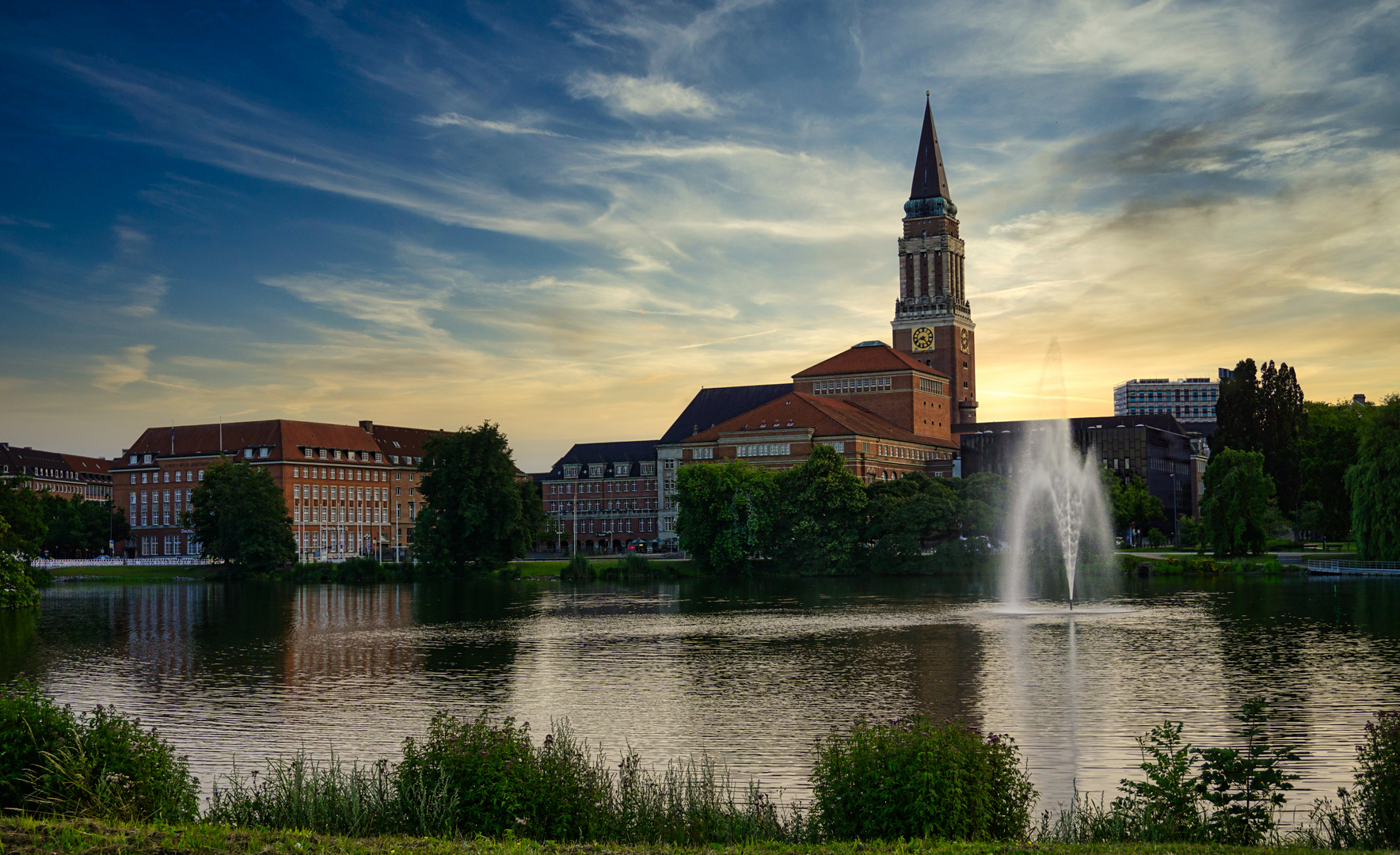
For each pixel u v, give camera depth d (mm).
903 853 22922
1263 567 132125
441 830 25812
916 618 87750
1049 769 37969
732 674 59531
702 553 152000
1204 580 127125
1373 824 25906
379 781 29500
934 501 144000
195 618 97062
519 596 120875
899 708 49094
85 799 25812
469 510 151375
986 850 23031
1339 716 45844
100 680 60344
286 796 27797
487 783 26188
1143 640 71312
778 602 106938
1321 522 160750
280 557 158125
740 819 26656
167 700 53531
